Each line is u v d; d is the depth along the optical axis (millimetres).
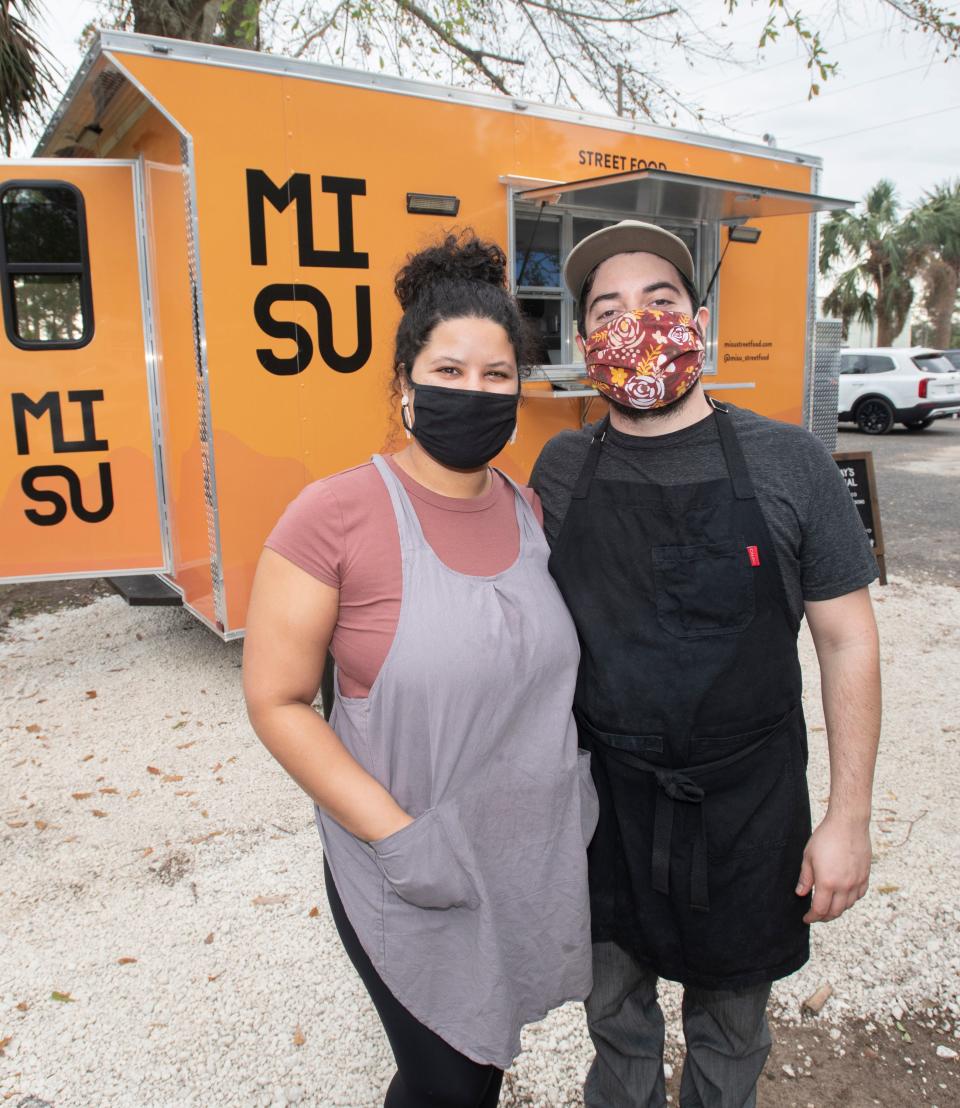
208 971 2445
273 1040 2209
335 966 2465
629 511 1474
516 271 4602
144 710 4191
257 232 3609
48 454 4180
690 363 1456
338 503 1346
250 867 2930
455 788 1337
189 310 3645
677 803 1452
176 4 6852
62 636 5273
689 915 1486
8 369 4090
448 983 1383
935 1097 2037
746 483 1432
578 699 1520
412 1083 1427
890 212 27062
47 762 3672
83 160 4055
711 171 5254
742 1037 1593
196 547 3984
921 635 5160
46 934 2600
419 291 1470
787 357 5836
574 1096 2059
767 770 1456
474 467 1432
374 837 1287
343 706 1404
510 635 1361
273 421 3734
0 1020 2268
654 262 1564
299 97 3643
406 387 1470
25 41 6074
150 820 3223
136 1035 2221
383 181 3896
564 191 4219
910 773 3492
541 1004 1492
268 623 1334
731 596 1405
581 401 4859
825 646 1497
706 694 1411
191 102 3422
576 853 1463
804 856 1478
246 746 3803
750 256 5500
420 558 1345
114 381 4219
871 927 2588
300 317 3738
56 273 4102
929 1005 2309
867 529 5824
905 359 15938
